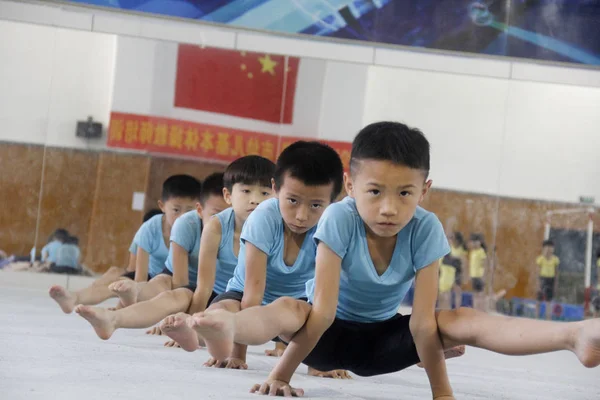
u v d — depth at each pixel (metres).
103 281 4.81
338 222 1.95
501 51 6.81
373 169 1.80
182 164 6.67
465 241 6.82
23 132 6.63
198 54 6.68
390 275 2.00
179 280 3.59
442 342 1.92
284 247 2.45
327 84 6.76
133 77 6.66
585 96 6.82
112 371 2.13
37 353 2.40
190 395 1.79
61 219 6.64
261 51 6.72
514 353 1.74
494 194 6.82
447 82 6.81
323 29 6.75
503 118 6.82
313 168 2.25
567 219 6.81
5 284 6.55
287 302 1.94
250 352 3.33
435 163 6.82
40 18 6.61
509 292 6.80
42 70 6.64
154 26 6.66
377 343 2.12
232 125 6.71
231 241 3.12
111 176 6.65
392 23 6.77
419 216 1.99
